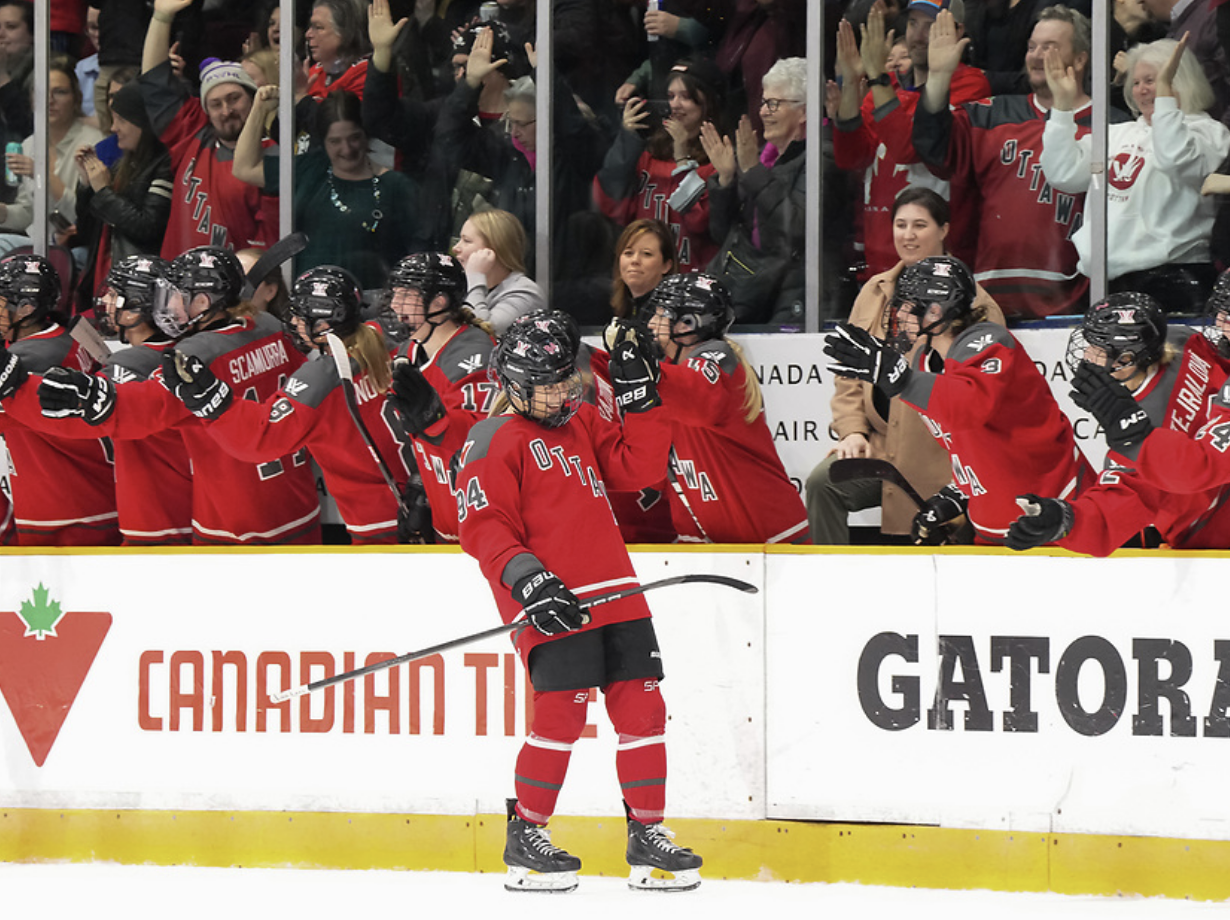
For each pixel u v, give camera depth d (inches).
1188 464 569.3
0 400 696.4
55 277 765.9
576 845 655.1
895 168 784.9
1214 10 736.3
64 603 709.3
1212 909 577.3
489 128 837.8
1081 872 604.4
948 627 620.4
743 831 642.2
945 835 620.1
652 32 811.4
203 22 874.8
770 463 705.6
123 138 892.0
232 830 689.0
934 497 691.4
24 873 677.9
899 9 775.1
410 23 842.2
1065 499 666.2
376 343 713.0
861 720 630.5
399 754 672.4
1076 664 605.9
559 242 832.3
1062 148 761.0
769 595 641.6
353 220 858.8
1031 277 772.0
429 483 693.3
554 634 573.0
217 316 727.1
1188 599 592.7
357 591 678.5
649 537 761.0
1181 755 593.0
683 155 812.6
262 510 730.2
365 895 618.5
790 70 791.1
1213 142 741.9
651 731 609.0
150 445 737.0
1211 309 639.1
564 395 603.8
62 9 894.4
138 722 700.7
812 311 792.9
